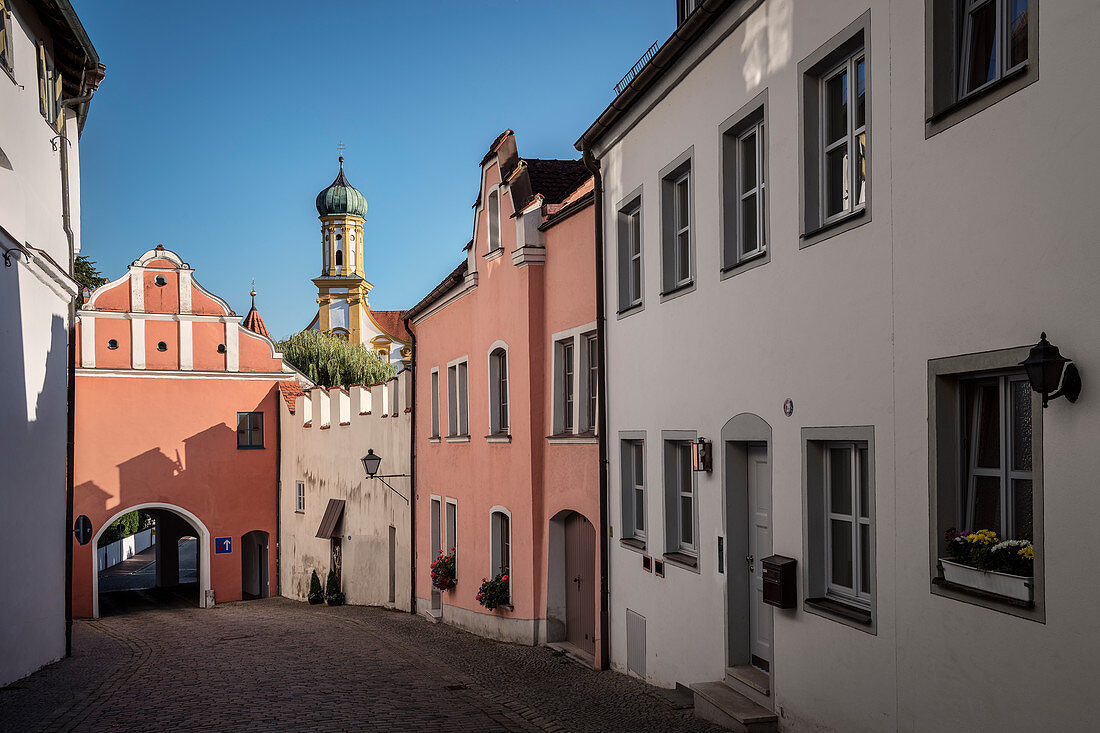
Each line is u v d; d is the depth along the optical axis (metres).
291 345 58.03
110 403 34.50
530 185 16.44
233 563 35.81
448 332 21.39
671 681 11.20
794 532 8.32
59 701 11.30
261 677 13.32
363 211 81.56
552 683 12.43
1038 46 5.37
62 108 15.62
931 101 6.34
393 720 9.78
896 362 6.77
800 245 8.12
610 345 13.20
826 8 7.69
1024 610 5.48
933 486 6.34
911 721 6.61
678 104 10.82
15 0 12.69
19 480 13.18
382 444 27.19
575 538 15.23
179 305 35.69
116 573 53.59
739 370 9.36
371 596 28.11
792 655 8.32
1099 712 4.98
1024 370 5.71
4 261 12.17
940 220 6.26
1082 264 5.09
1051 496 5.30
